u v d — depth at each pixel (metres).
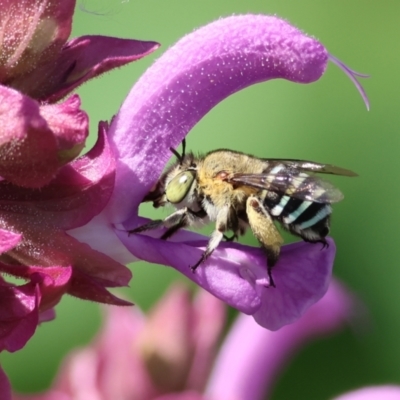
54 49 0.10
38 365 0.15
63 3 0.10
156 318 0.12
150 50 0.10
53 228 0.10
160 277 0.15
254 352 0.13
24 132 0.09
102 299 0.10
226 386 0.13
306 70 0.10
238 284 0.10
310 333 0.14
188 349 0.12
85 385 0.13
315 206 0.11
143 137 0.10
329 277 0.10
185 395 0.12
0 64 0.10
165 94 0.10
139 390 0.12
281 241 0.11
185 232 0.11
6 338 0.10
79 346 0.15
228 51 0.10
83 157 0.10
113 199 0.10
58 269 0.10
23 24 0.10
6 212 0.10
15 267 0.10
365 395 0.13
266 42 0.10
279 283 0.10
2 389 0.10
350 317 0.15
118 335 0.13
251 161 0.11
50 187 0.10
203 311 0.13
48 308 0.10
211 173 0.11
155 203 0.11
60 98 0.10
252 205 0.11
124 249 0.10
